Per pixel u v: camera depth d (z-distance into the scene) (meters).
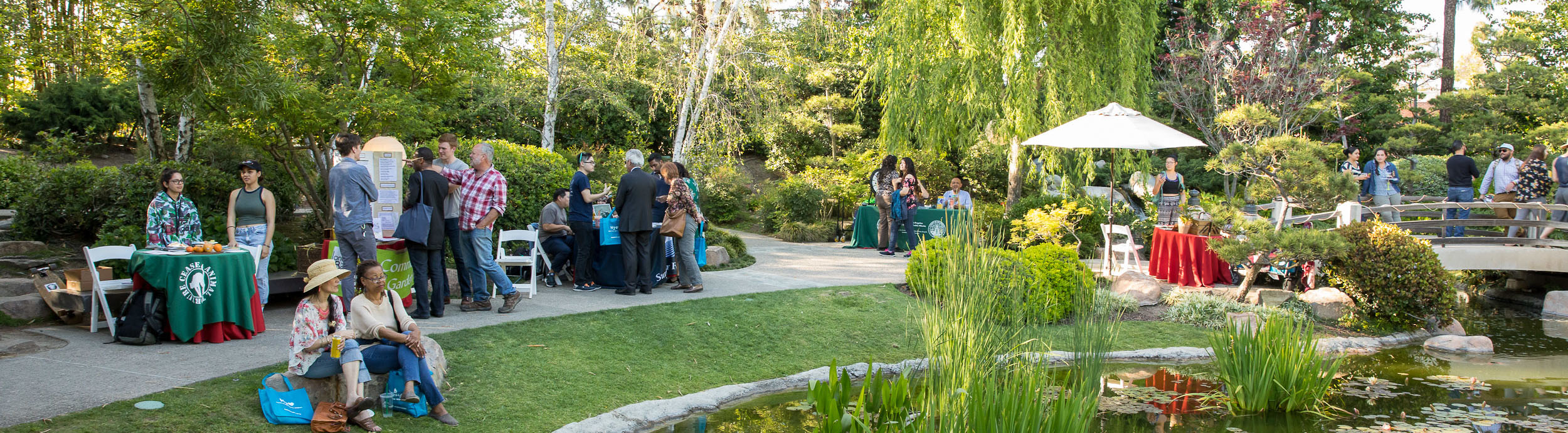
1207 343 7.64
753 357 6.61
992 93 14.13
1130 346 7.44
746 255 11.75
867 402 4.23
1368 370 6.87
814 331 7.33
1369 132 22.08
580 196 8.25
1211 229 9.84
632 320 7.01
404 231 6.57
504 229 9.79
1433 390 6.17
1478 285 11.55
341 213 6.29
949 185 18.92
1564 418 5.45
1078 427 3.73
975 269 4.86
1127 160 15.34
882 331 7.46
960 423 3.70
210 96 7.97
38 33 7.93
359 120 9.34
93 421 4.07
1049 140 9.48
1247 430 5.17
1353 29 22.98
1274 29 18.70
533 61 17.50
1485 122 20.73
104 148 17.72
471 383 5.35
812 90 23.47
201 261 5.72
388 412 4.70
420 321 6.60
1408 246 8.34
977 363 4.39
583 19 16.88
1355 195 8.20
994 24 14.03
